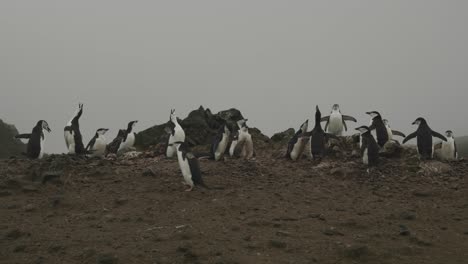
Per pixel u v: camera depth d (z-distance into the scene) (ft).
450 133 47.52
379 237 26.63
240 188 35.96
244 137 46.24
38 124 48.73
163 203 32.35
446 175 39.78
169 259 23.21
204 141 54.29
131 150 52.19
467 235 27.50
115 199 32.89
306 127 46.80
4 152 78.54
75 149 46.60
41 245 25.17
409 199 34.60
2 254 24.26
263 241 25.45
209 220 28.94
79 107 49.47
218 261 22.62
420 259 23.82
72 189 35.58
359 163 41.63
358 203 33.30
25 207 31.76
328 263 23.07
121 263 22.77
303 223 28.68
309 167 42.29
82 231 27.32
